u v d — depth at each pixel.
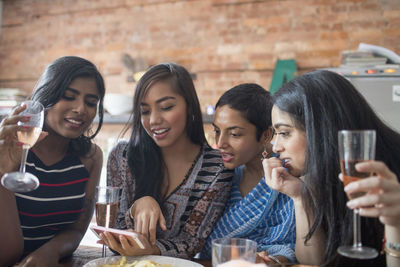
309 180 1.02
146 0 3.87
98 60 3.97
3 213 1.15
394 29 3.30
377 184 0.73
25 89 4.16
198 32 3.73
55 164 1.39
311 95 1.04
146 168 1.40
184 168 1.42
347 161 0.78
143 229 1.17
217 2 3.69
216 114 1.38
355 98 1.05
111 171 1.45
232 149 1.34
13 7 4.25
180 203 1.37
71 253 1.31
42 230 1.37
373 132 0.77
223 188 1.37
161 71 1.34
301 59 3.46
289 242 1.26
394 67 2.70
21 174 0.98
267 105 1.37
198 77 3.70
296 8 3.50
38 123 1.03
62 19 4.10
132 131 1.43
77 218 1.46
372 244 1.00
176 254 1.23
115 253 1.28
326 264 0.98
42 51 4.14
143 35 3.86
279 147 1.10
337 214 1.01
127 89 3.87
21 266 1.11
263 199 1.30
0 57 4.25
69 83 1.30
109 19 3.96
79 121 1.33
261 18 3.58
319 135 1.02
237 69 3.61
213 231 1.36
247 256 0.79
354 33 3.37
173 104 1.33
